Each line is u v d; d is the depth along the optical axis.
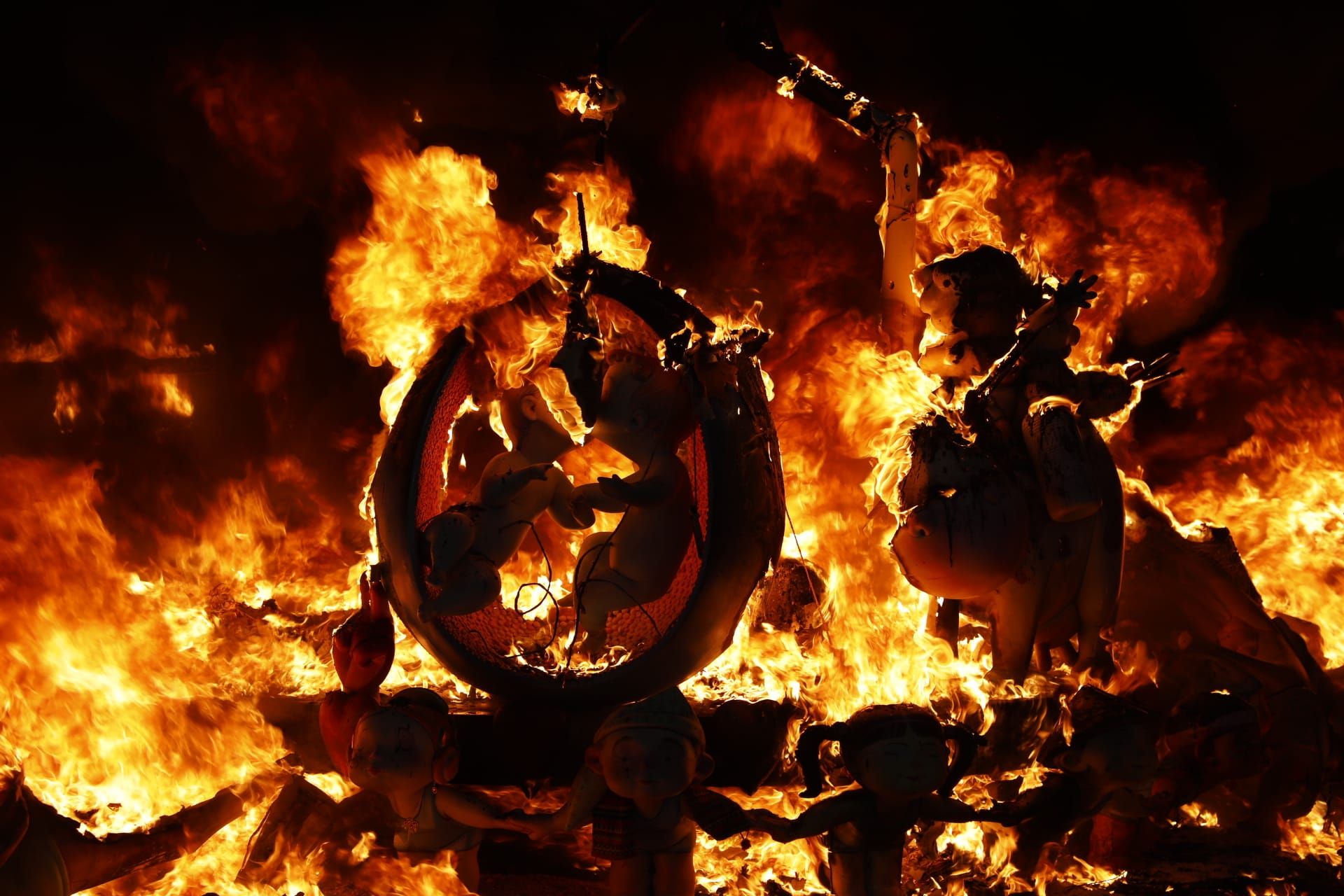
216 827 3.64
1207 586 4.26
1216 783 3.69
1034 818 3.40
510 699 3.56
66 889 3.18
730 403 3.42
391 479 3.55
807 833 3.24
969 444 3.71
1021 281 4.06
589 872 3.72
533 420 3.79
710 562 3.35
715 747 3.55
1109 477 3.87
